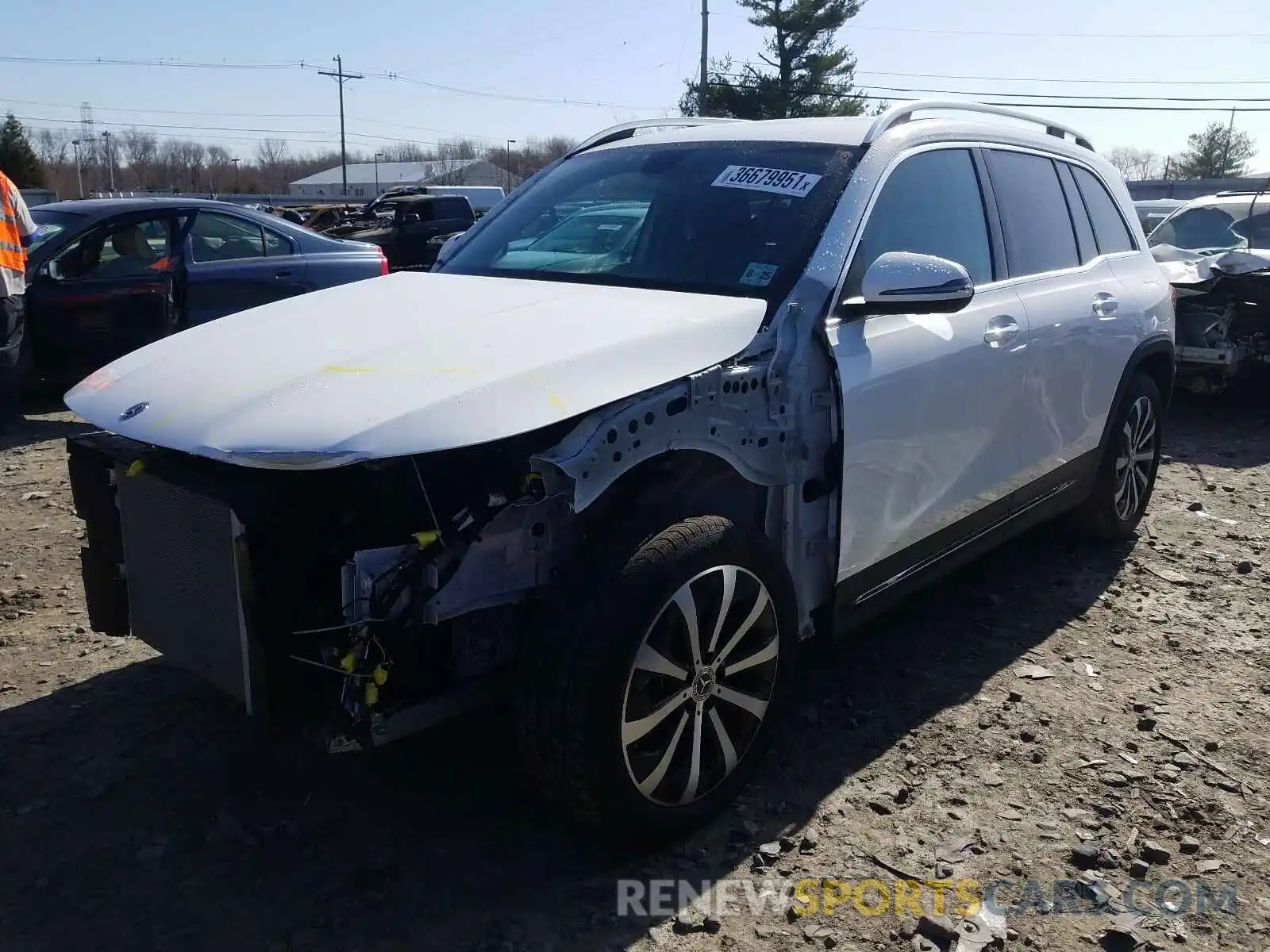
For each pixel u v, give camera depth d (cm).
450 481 265
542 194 428
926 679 398
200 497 275
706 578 286
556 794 277
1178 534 566
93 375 326
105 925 265
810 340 318
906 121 388
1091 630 445
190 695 376
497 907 273
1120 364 486
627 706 270
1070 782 333
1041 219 446
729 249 345
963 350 372
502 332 293
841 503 329
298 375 272
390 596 254
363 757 339
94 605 323
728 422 296
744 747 310
